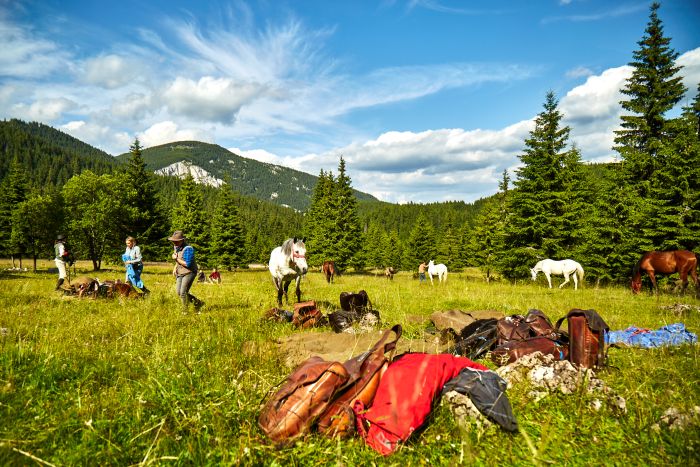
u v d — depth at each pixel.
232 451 2.46
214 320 7.00
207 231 42.69
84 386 3.55
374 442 2.64
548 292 15.06
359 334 5.97
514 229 25.78
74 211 34.66
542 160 24.97
